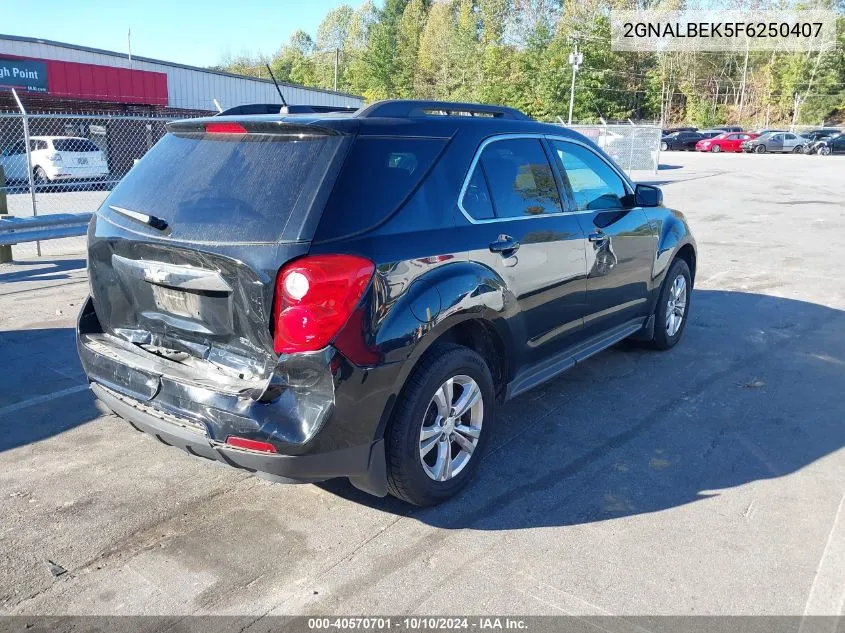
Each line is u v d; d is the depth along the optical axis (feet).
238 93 109.50
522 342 12.85
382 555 10.24
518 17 280.72
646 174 88.22
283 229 9.38
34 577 9.70
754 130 226.99
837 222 45.29
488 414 12.07
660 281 18.08
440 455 11.30
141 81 95.66
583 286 14.53
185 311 10.34
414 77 297.53
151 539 10.62
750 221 45.93
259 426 9.26
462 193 11.65
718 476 12.58
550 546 10.46
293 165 9.93
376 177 10.25
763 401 15.99
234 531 10.85
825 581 9.64
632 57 269.85
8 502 11.62
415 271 10.32
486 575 9.78
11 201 59.41
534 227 12.92
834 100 248.73
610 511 11.42
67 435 14.17
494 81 227.20
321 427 9.31
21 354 18.90
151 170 11.30
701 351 19.51
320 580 9.68
